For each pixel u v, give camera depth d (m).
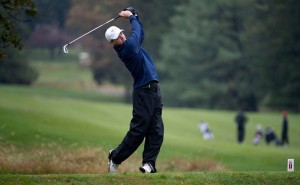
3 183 35.84
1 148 73.25
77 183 36.28
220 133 167.38
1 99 164.50
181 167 81.69
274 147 143.12
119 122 151.62
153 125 39.62
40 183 36.16
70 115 145.75
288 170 42.03
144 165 39.44
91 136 107.00
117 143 100.62
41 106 159.62
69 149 78.94
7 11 48.38
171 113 188.00
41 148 81.19
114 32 38.81
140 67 39.12
